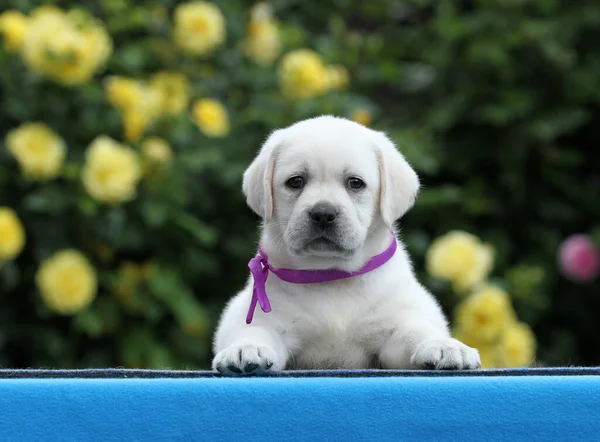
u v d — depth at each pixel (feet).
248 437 9.64
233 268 24.95
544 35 27.73
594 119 29.91
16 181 22.33
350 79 29.40
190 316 22.45
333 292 13.61
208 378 10.01
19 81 22.75
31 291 22.50
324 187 13.88
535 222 28.99
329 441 9.65
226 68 26.50
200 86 25.55
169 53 25.59
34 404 9.58
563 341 28.30
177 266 23.44
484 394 9.73
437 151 27.58
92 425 9.58
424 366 12.21
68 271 21.11
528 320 26.27
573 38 28.78
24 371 10.34
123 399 9.64
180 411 9.64
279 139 14.47
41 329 22.34
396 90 31.12
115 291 22.44
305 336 13.53
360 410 9.69
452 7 29.96
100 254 22.82
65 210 22.40
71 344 22.53
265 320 13.39
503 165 28.14
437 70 29.35
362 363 13.82
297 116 25.27
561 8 29.35
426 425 9.68
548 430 9.67
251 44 26.37
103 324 22.20
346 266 13.64
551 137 27.55
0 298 22.31
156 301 22.76
